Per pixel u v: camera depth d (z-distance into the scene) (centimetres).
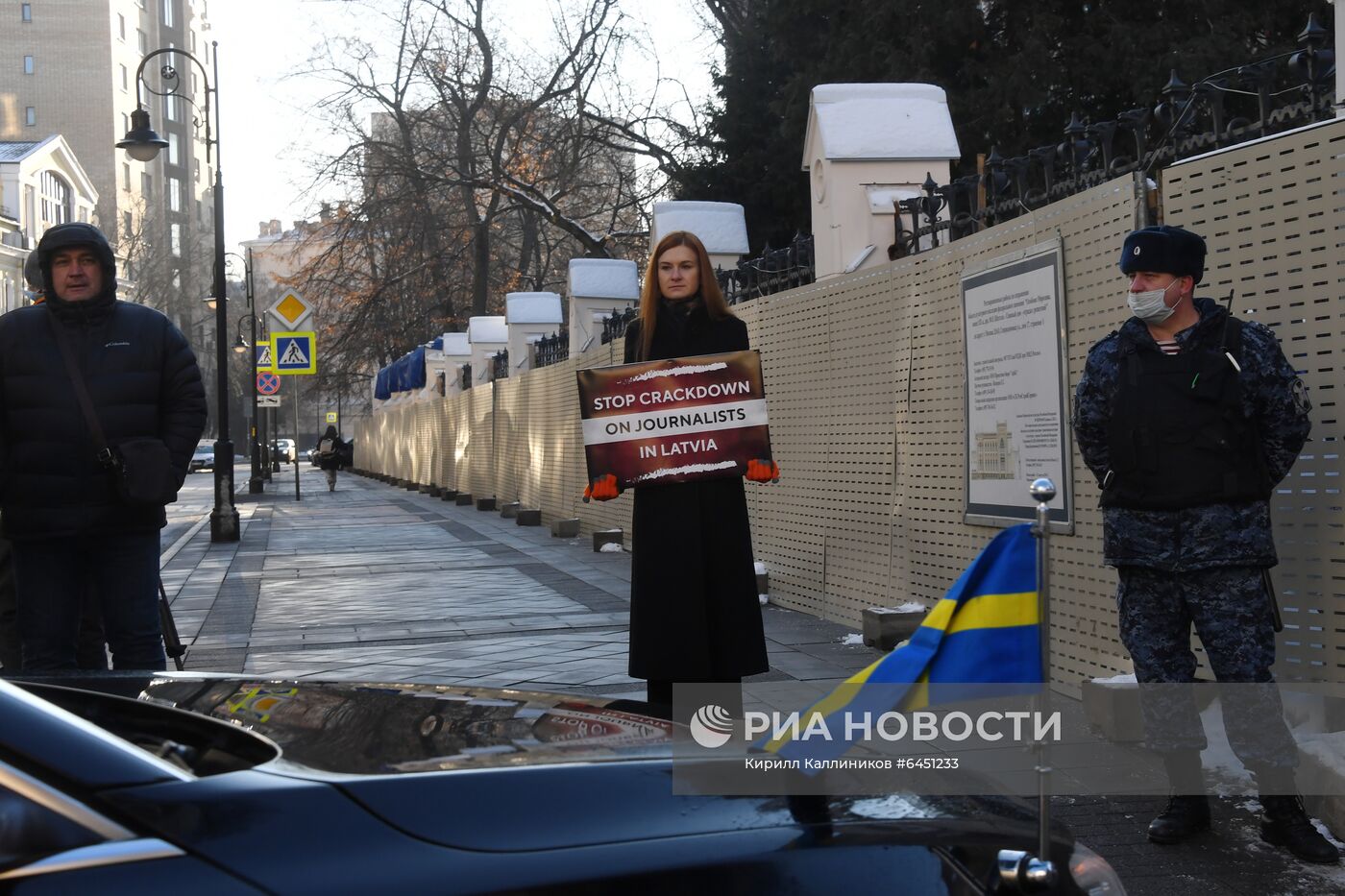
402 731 215
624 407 468
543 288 4172
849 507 905
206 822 165
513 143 3228
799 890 186
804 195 2356
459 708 237
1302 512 466
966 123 1925
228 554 1658
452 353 3347
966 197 773
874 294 863
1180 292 407
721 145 2503
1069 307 609
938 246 809
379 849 169
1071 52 1914
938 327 767
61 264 507
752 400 471
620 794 192
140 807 164
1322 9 1880
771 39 2356
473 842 175
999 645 247
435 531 2044
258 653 849
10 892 152
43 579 511
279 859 164
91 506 505
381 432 5225
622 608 1046
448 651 844
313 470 7706
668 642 462
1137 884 378
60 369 505
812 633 876
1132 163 568
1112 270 570
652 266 486
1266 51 1812
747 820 193
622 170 3161
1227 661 405
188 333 9575
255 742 198
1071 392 605
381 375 5066
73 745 167
